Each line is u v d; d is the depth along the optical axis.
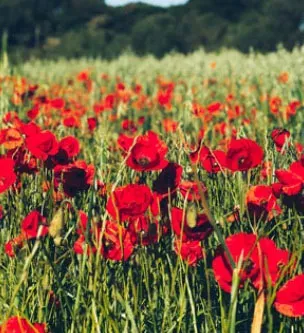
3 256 2.01
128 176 2.02
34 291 1.80
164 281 1.73
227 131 3.55
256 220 1.78
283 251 1.50
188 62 12.57
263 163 2.34
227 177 2.12
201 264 1.79
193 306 1.62
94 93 6.79
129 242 1.67
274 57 10.74
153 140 1.75
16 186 2.05
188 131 3.55
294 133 4.03
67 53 29.95
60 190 1.92
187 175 1.91
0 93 4.64
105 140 2.21
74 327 1.67
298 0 29.25
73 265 1.73
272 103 4.60
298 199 1.69
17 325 1.52
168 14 34.16
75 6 40.84
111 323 1.60
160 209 1.74
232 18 35.72
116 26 40.56
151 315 1.73
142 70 11.89
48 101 4.83
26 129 2.00
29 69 12.74
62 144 1.94
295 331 1.62
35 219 1.65
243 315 1.71
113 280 1.64
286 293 1.42
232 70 10.32
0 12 39.16
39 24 39.91
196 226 1.61
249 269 1.48
